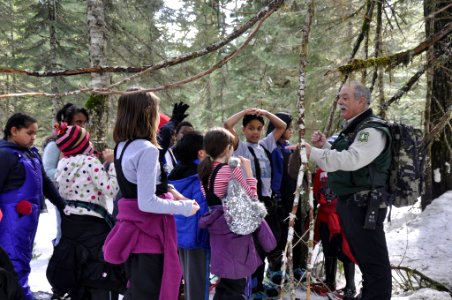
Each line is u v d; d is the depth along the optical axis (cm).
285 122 459
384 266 345
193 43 1377
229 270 333
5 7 1504
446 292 435
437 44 516
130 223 275
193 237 354
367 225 333
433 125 633
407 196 346
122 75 1323
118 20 1283
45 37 1617
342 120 598
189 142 375
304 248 473
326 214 444
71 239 356
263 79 1134
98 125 751
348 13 593
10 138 370
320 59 742
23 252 361
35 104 1681
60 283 356
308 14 307
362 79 521
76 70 324
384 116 506
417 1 599
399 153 341
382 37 564
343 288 466
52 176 411
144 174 262
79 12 1584
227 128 419
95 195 362
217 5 1159
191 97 1523
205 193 347
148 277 278
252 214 333
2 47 1659
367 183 338
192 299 360
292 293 281
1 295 291
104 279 355
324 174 441
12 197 354
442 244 589
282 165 442
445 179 716
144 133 276
